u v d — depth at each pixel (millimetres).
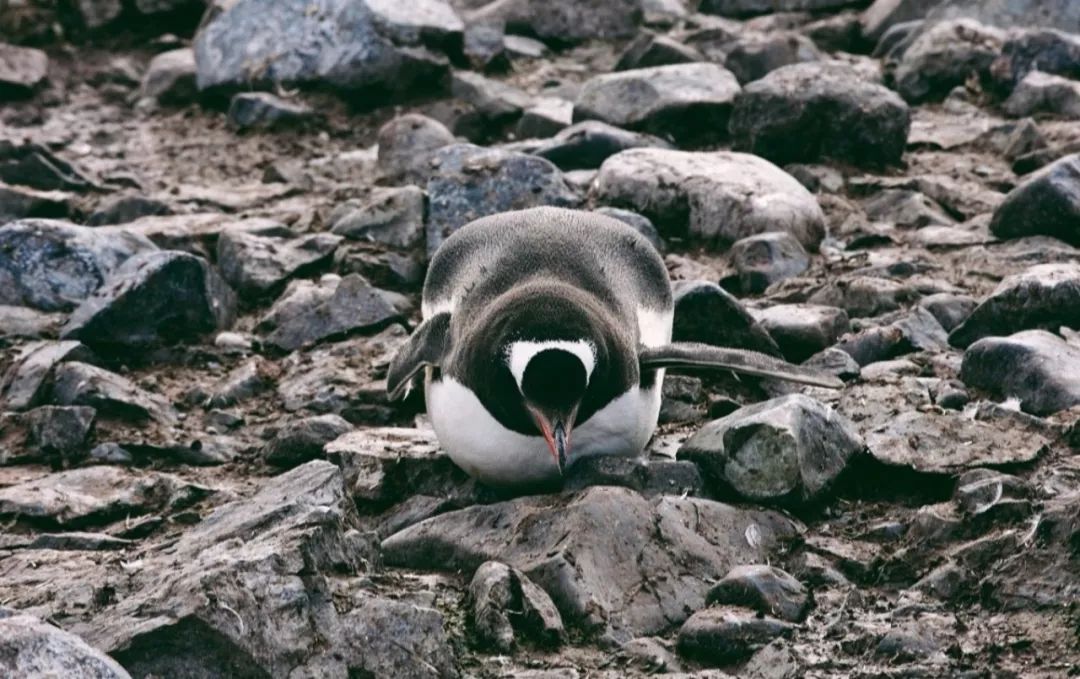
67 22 29250
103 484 14297
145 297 17375
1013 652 10953
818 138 21375
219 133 25125
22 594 11414
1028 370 14625
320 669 10352
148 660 10117
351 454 13969
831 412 13250
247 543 11062
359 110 25141
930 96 24453
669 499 12328
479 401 12414
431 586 11836
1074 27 25359
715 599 11594
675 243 19188
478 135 24422
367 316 17547
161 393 16578
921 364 15594
